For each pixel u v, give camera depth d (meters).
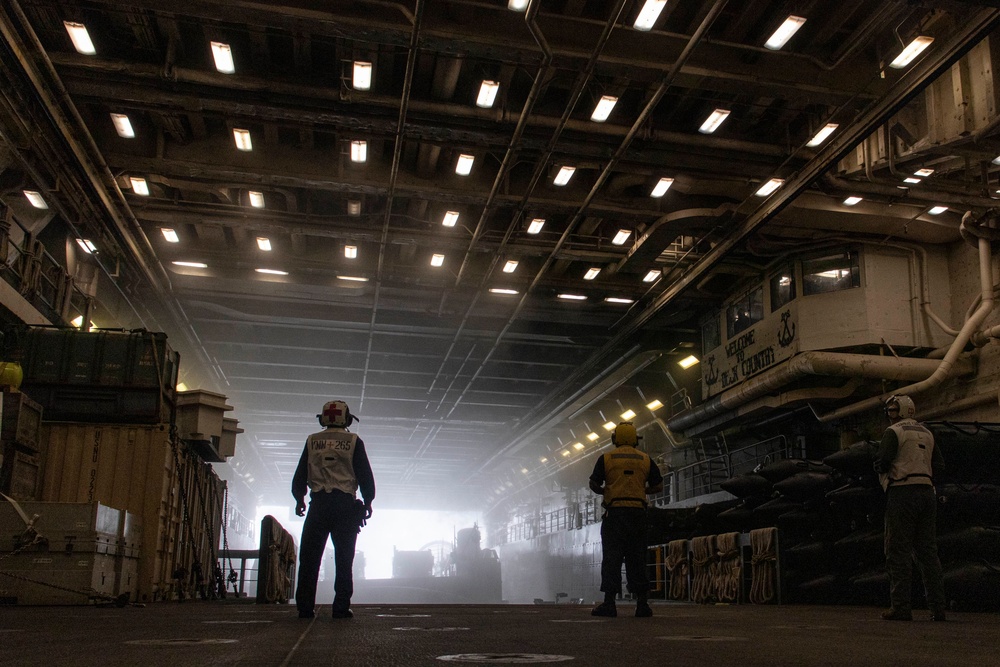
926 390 21.66
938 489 12.40
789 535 16.00
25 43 16.28
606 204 22.70
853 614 9.39
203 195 23.91
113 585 11.01
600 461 8.91
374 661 3.32
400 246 27.41
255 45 17.06
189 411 15.50
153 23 16.61
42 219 21.55
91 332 13.74
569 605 12.32
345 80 17.92
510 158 20.17
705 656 3.67
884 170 19.34
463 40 15.53
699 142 19.59
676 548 18.17
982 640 4.86
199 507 16.55
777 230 23.86
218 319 32.59
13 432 11.52
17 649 3.73
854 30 16.34
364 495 7.15
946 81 16.55
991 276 20.91
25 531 10.02
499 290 28.77
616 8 14.70
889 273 24.20
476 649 3.95
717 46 16.73
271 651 3.71
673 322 31.91
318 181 21.27
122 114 18.53
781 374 24.95
